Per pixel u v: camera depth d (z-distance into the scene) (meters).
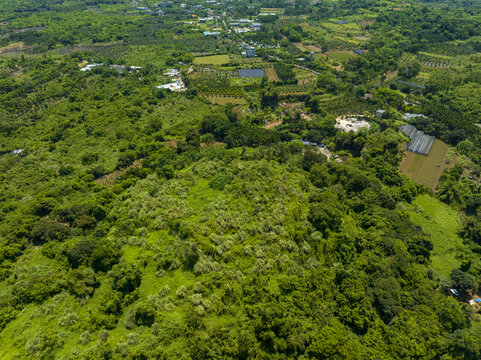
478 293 100.69
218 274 87.38
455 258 114.38
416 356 76.94
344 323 83.81
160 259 91.75
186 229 99.62
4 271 91.56
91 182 144.50
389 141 175.25
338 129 194.88
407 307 88.75
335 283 94.31
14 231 105.56
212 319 77.94
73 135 186.88
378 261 99.44
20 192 141.25
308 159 152.88
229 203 115.12
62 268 93.94
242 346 71.88
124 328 76.25
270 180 126.12
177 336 73.00
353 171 141.88
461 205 140.50
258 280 86.62
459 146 176.62
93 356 69.06
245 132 175.00
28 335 74.62
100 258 91.19
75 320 77.62
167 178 137.12
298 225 108.00
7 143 178.25
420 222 129.38
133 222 108.25
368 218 119.56
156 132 193.62
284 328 76.38
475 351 76.75
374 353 75.44
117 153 170.25
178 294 81.56
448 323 85.94
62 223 115.94
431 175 161.88
